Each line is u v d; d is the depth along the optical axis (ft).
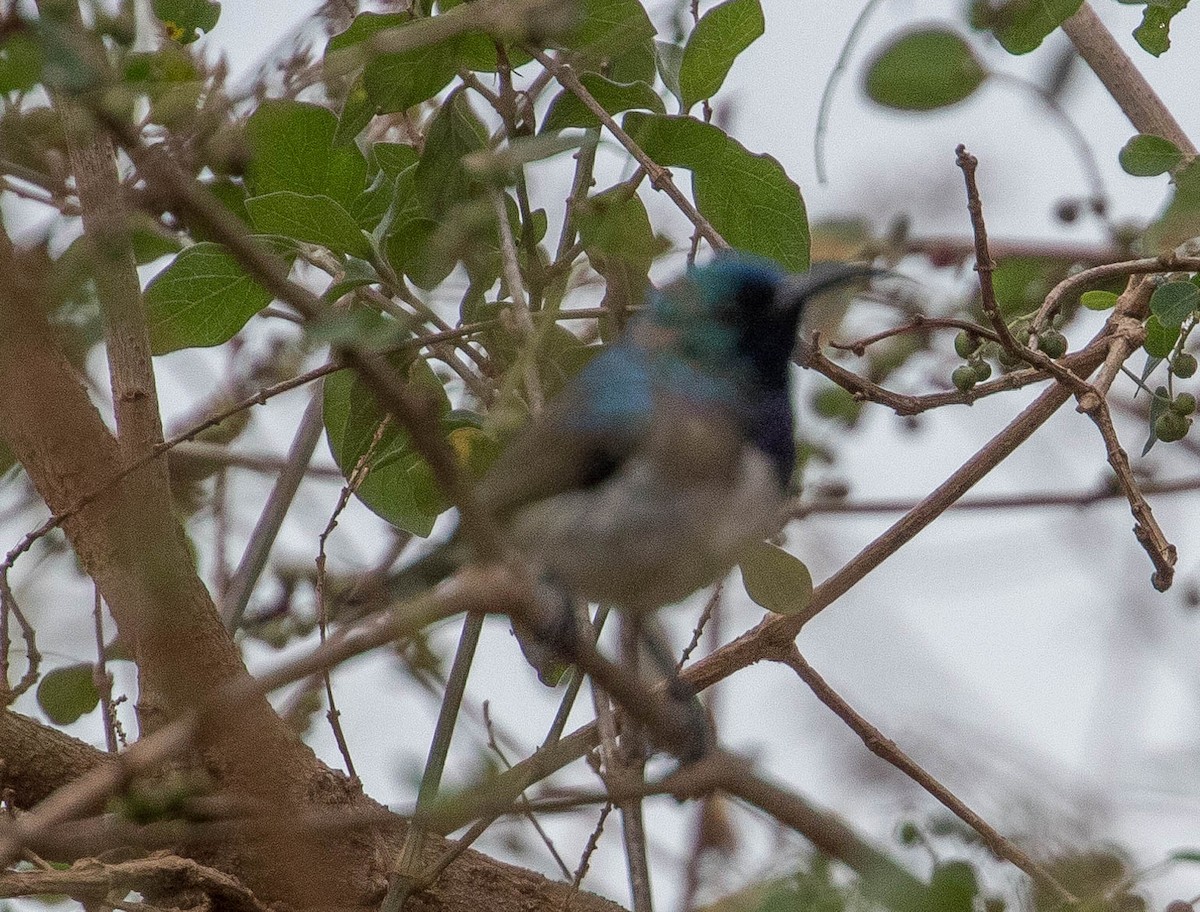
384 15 33.73
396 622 22.15
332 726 34.19
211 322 36.04
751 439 33.99
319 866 30.86
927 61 29.99
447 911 35.35
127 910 31.01
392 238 35.37
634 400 32.89
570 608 32.09
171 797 28.32
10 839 22.29
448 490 22.47
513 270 32.96
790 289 35.27
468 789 26.14
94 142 29.94
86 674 38.34
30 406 30.86
